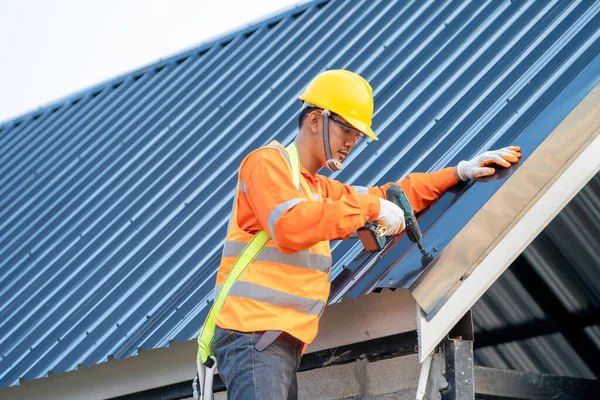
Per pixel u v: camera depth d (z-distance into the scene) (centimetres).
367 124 541
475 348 991
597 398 671
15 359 771
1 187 1065
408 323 597
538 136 570
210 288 699
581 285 869
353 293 560
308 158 543
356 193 573
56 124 1159
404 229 542
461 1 866
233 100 964
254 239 519
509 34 746
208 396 525
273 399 495
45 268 864
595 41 614
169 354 699
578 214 791
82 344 731
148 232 828
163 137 976
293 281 515
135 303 743
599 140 562
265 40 1055
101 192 938
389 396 624
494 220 552
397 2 946
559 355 970
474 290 541
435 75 773
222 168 852
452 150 645
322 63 920
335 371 649
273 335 503
